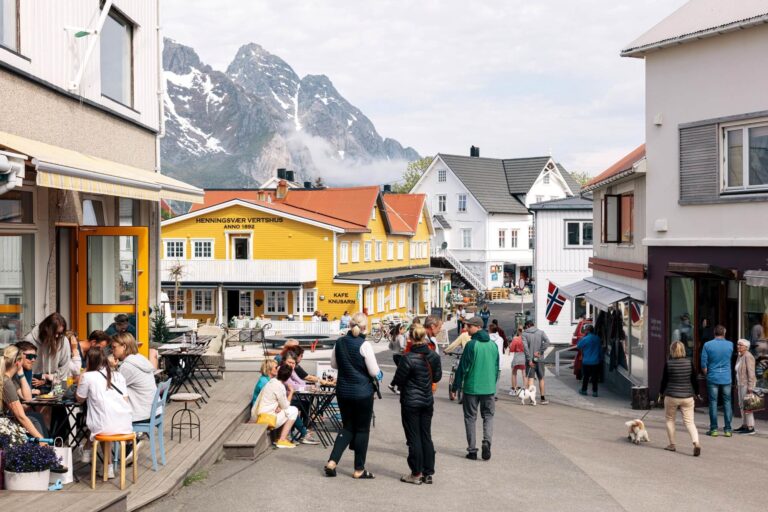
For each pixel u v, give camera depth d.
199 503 8.80
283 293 48.62
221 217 49.75
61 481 8.78
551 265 39.81
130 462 9.88
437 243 81.00
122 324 13.17
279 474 10.48
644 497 9.84
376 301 52.75
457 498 9.42
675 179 19.11
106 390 8.88
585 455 12.70
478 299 73.00
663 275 19.53
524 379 21.75
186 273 47.94
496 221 80.44
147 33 18.20
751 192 17.52
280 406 13.02
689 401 13.16
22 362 9.07
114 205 16.55
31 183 12.45
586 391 22.44
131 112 16.95
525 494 9.75
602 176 26.66
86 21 14.53
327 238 48.41
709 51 18.22
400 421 16.48
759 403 15.22
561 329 39.88
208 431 11.80
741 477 11.39
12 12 11.80
